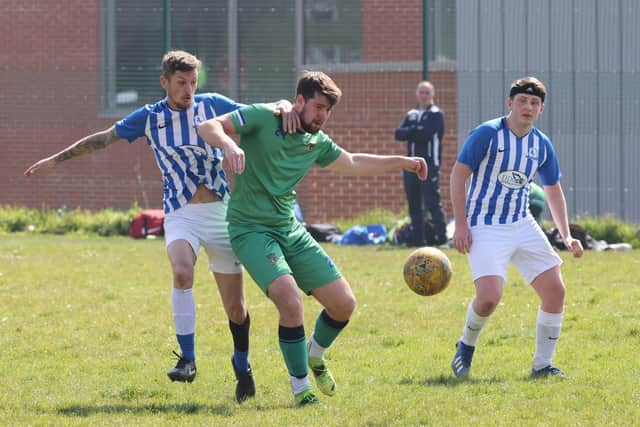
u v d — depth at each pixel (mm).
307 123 17297
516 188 19219
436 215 42562
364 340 23875
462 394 18094
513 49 48250
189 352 18094
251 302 28953
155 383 19656
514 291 30531
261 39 49594
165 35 49562
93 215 48719
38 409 17500
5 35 50219
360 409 17031
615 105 47938
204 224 18375
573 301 28547
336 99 17250
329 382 17984
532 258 19422
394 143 48375
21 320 26531
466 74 48094
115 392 18859
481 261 19141
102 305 28625
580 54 48031
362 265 36875
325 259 17562
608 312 26766
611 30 47875
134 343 23719
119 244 43500
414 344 23234
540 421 16125
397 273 34781
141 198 49344
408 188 42969
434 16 48281
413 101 48375
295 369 17219
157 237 46469
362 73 48625
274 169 17203
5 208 49688
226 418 16578
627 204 47938
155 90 50062
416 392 18391
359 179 48156
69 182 49625
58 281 32781
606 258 38469
